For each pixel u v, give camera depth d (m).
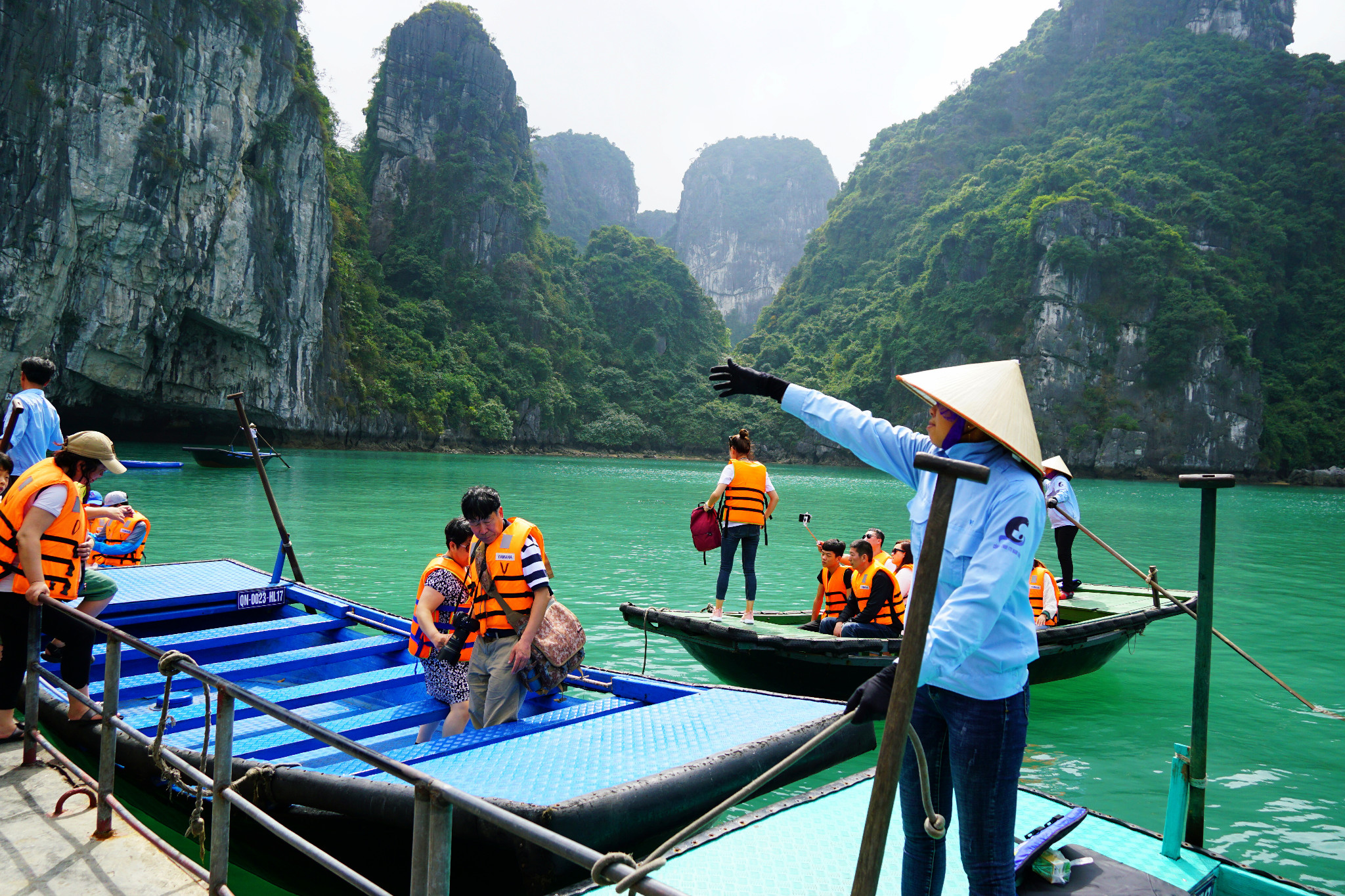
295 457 43.72
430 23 88.62
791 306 126.94
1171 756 5.21
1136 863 2.65
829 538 18.09
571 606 9.60
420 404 69.25
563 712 4.05
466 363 78.38
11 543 3.65
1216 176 86.88
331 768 3.66
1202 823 2.72
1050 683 7.07
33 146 35.09
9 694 3.72
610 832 2.75
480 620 4.04
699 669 7.01
